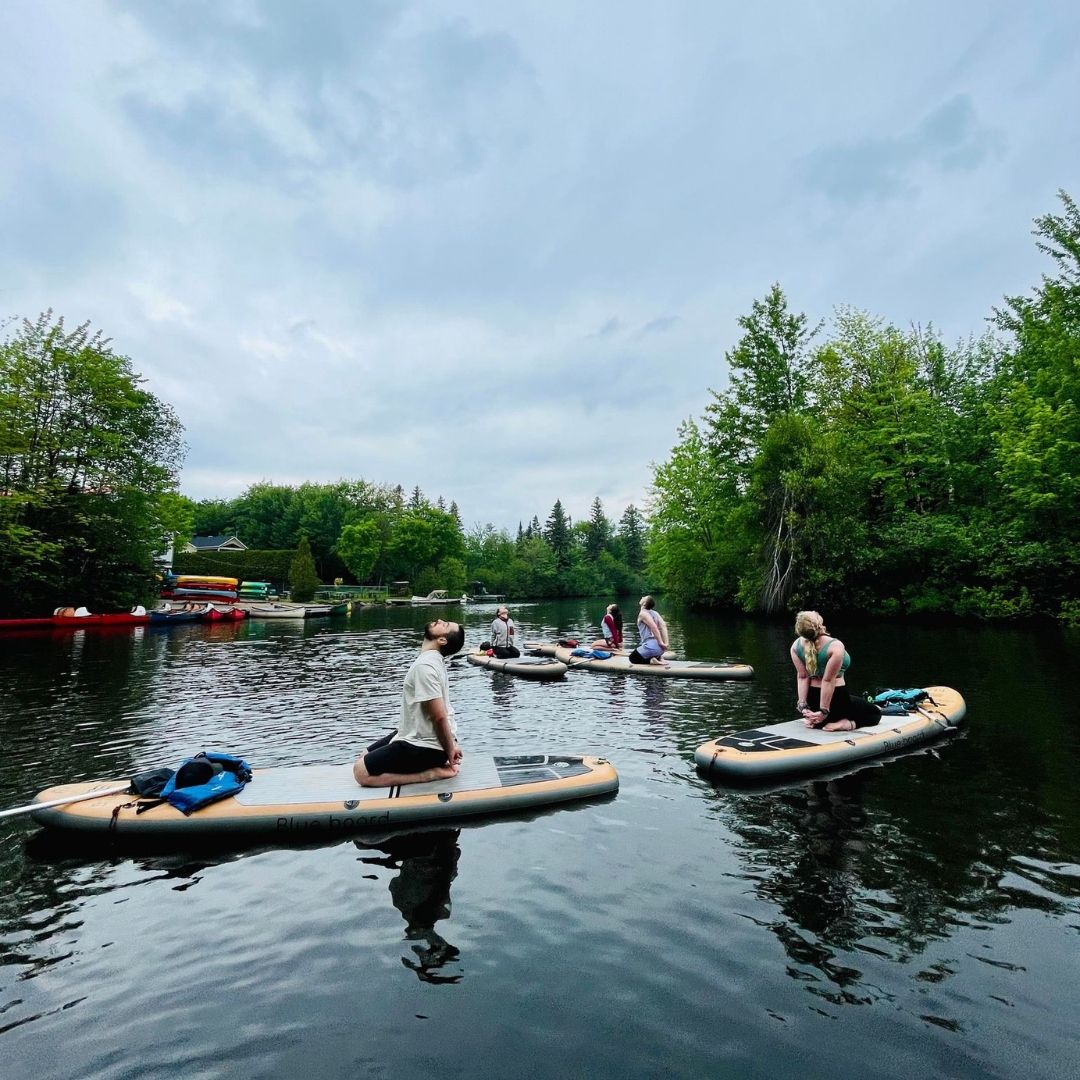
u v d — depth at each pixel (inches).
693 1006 112.8
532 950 130.1
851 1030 106.5
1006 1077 95.9
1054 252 818.8
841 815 199.3
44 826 192.4
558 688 423.8
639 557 3718.0
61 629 869.2
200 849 180.1
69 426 973.2
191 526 1701.5
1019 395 820.6
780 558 1059.9
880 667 482.6
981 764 247.9
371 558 2308.1
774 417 1176.2
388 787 206.4
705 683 435.5
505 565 3137.3
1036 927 136.6
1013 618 848.9
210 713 352.8
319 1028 108.6
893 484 1018.1
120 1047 104.7
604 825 193.5
